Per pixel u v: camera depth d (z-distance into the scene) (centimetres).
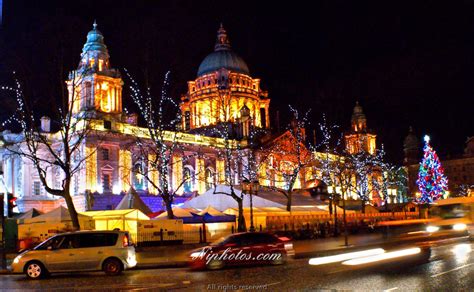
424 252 2527
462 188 13775
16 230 3797
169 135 8800
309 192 7450
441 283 1711
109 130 7962
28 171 8106
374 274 2003
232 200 5769
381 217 7175
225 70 11331
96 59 8394
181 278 2144
